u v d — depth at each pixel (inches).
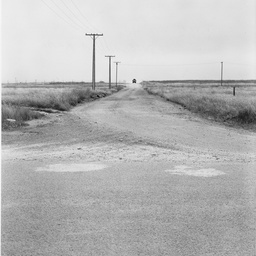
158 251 165.6
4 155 413.7
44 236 181.9
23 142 526.6
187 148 460.1
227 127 717.9
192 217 207.0
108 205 228.2
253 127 725.3
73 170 327.3
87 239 178.4
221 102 1050.1
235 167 335.9
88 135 581.6
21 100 1196.5
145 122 775.7
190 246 170.6
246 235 182.5
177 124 748.6
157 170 323.9
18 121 738.8
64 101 1255.5
